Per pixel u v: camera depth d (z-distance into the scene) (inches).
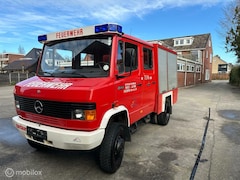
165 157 164.2
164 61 237.3
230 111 364.8
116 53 136.6
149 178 132.5
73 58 144.6
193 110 370.9
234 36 723.4
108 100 127.5
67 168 143.5
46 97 123.0
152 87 206.1
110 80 129.8
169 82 257.9
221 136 221.9
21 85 142.0
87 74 134.2
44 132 125.0
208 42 1486.2
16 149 174.6
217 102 470.6
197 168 147.0
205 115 329.7
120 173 138.2
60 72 144.7
